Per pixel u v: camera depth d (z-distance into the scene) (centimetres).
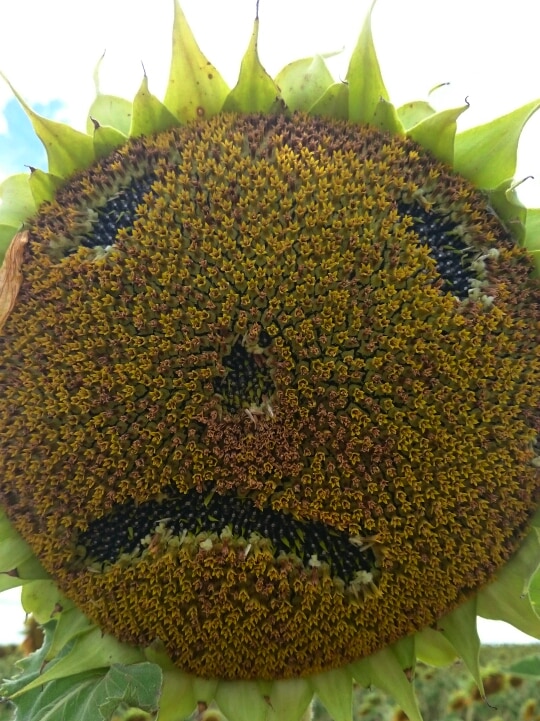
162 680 22
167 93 22
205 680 23
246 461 20
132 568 21
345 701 23
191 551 20
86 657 23
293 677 23
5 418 21
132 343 20
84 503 21
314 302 20
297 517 20
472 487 20
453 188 21
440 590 21
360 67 21
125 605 21
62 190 22
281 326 20
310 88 22
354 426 20
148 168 21
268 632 21
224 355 20
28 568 23
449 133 21
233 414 20
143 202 21
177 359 20
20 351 21
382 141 21
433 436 20
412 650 23
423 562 21
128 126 24
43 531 22
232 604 21
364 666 23
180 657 22
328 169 20
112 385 20
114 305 20
